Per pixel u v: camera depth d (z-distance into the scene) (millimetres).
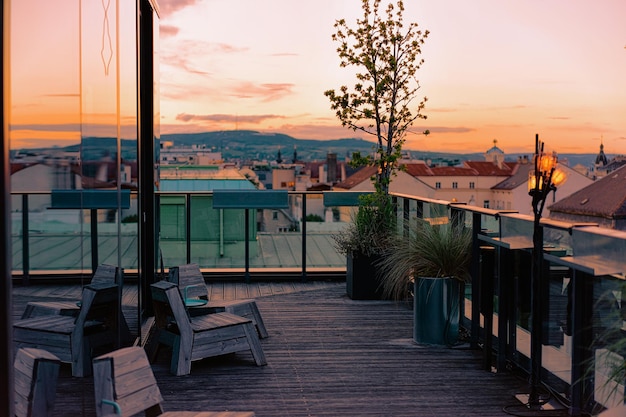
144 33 7203
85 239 3346
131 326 5418
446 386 5105
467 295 6402
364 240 8367
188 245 9562
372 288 8445
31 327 2412
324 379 5281
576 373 4285
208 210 9555
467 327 6430
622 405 3639
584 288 4238
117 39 4754
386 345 6312
